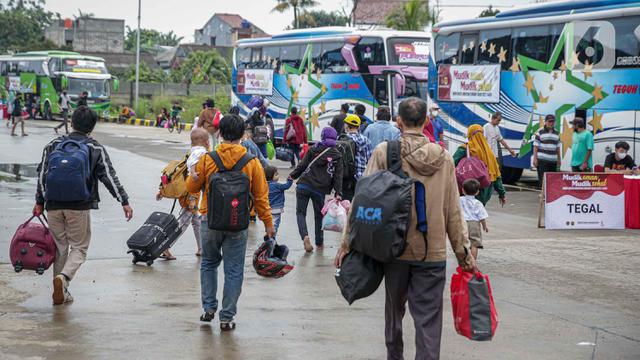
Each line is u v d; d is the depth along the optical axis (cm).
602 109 1867
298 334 712
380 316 780
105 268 987
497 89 2159
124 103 6297
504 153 2152
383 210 516
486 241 1241
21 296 836
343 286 546
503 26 2138
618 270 1021
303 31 2909
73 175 773
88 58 5216
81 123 794
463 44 2267
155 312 781
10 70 5616
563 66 1964
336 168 1110
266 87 3089
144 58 10225
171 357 640
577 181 1408
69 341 679
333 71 2738
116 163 2384
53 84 5106
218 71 7288
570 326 756
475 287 554
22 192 1684
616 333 734
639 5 1791
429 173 541
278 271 762
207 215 700
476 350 676
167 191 1022
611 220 1418
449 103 2319
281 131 3011
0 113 5172
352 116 1152
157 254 1004
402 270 545
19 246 796
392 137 1310
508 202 1769
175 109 4181
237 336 704
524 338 714
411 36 2586
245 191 694
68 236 798
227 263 717
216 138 1399
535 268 1027
